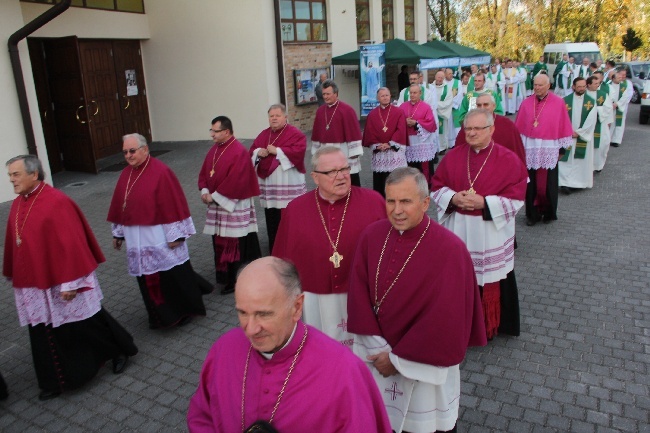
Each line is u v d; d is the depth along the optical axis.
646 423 3.62
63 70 11.93
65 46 11.73
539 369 4.29
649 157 12.43
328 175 3.27
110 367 4.62
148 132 16.17
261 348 1.88
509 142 5.48
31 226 3.89
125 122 15.09
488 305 4.55
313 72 16.84
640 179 10.40
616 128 13.77
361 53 16.66
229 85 15.27
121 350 4.51
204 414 2.11
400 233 2.85
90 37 13.35
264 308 1.81
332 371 1.92
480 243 4.38
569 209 8.60
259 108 15.12
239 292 1.84
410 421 2.88
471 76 14.27
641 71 23.50
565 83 19.95
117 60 14.67
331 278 3.38
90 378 4.26
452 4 34.25
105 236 8.13
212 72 15.31
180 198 4.96
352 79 18.78
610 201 8.97
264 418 1.90
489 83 18.95
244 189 5.74
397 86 21.75
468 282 2.77
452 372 2.94
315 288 3.41
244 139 15.48
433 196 4.55
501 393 3.99
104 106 14.25
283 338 1.90
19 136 10.31
